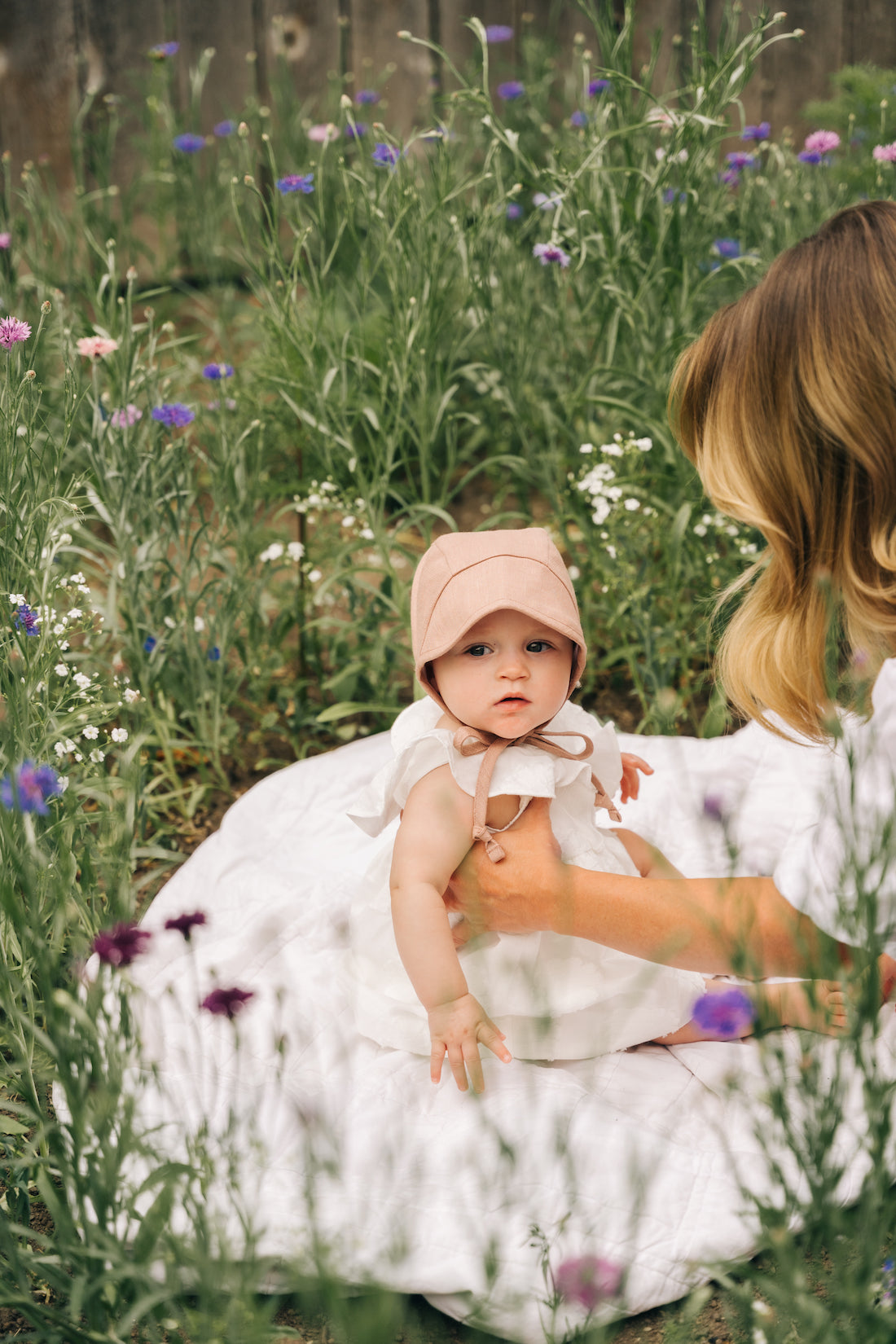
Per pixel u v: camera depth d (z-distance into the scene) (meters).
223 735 2.56
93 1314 1.14
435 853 1.54
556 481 2.94
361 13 4.38
